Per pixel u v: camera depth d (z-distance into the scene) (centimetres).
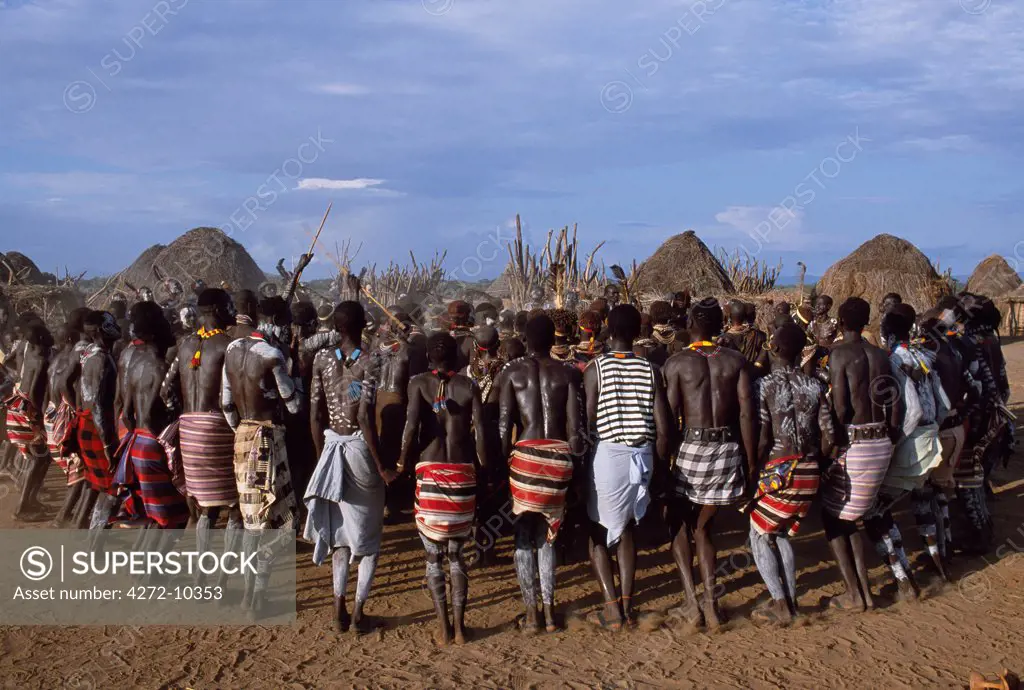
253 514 554
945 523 650
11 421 782
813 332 722
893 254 2934
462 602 520
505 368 549
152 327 626
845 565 569
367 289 695
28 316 842
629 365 539
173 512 620
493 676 472
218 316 589
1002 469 966
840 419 551
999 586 608
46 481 945
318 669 484
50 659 498
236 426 562
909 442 571
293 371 663
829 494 564
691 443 538
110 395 659
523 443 531
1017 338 2889
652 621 544
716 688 457
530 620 534
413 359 736
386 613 569
